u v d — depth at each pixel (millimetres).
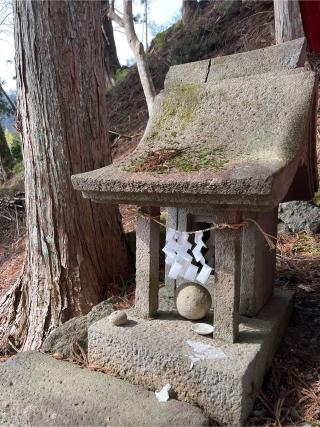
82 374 1828
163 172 1551
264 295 2068
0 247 6645
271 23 7734
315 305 2371
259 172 1315
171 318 1912
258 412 1563
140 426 1472
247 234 1872
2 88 11555
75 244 2879
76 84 2840
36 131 2785
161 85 8625
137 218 1855
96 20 3023
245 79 1911
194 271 1798
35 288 2955
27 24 2701
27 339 2957
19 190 8453
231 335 1663
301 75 1758
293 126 1614
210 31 9008
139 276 1901
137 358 1713
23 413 1629
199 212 1940
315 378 1729
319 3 4859
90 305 2900
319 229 3344
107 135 3166
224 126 1794
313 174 2053
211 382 1524
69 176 2818
